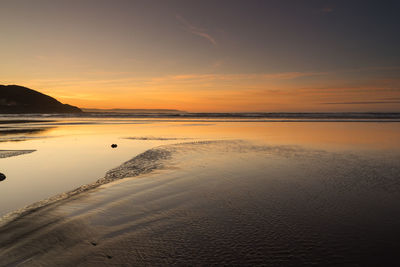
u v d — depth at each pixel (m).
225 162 13.00
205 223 6.35
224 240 5.53
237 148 17.23
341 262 4.73
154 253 5.05
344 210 7.11
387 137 22.97
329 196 8.20
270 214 6.87
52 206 7.43
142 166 12.35
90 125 42.78
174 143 19.88
